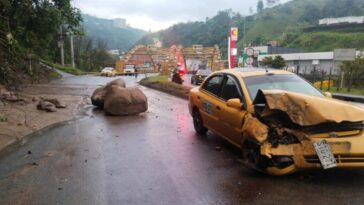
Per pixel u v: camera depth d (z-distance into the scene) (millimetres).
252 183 5465
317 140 5137
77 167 6508
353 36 84250
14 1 20719
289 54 73938
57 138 8875
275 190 5160
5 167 6566
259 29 121812
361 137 5148
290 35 104062
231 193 5121
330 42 87312
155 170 6246
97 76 50562
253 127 5598
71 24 27750
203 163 6562
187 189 5332
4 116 10680
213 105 7801
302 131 5340
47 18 24609
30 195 5219
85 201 4984
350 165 5090
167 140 8469
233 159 6742
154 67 66562
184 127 10031
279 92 5629
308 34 98375
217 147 7660
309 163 5199
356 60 23078
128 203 4895
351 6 115500
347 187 5184
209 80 8633
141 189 5379
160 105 15250
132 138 8781
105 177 5941
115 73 54094
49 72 38125
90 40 88312
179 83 26422
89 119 11734
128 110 12445
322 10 122625
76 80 36594
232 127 6855
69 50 73938
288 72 7746
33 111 12125
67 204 4895
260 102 5984
